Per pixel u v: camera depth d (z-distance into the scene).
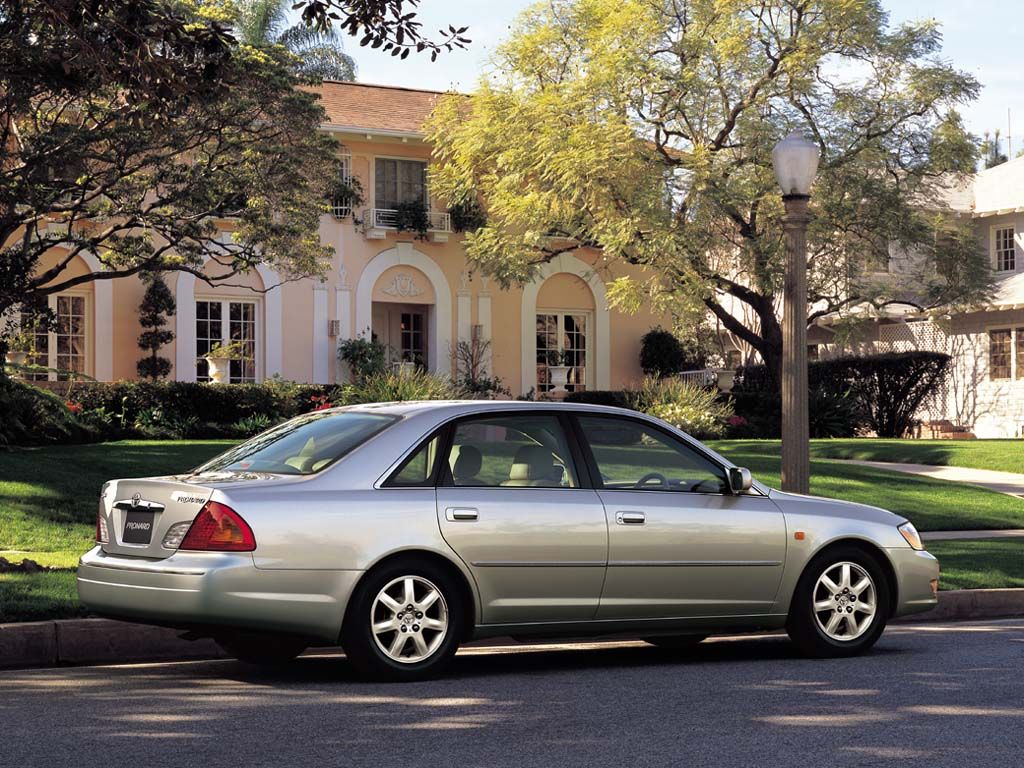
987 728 6.02
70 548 12.45
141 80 11.16
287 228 21.86
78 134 18.69
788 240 11.18
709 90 27.19
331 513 6.97
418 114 32.00
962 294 30.84
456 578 7.30
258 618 6.79
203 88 11.51
